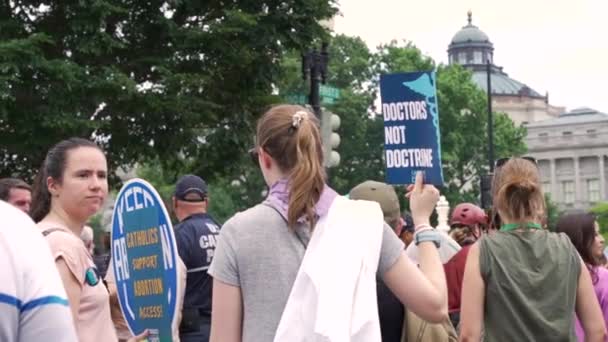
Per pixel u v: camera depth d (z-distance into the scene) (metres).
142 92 16.28
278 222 3.04
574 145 138.75
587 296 4.35
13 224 2.06
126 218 4.14
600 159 137.50
